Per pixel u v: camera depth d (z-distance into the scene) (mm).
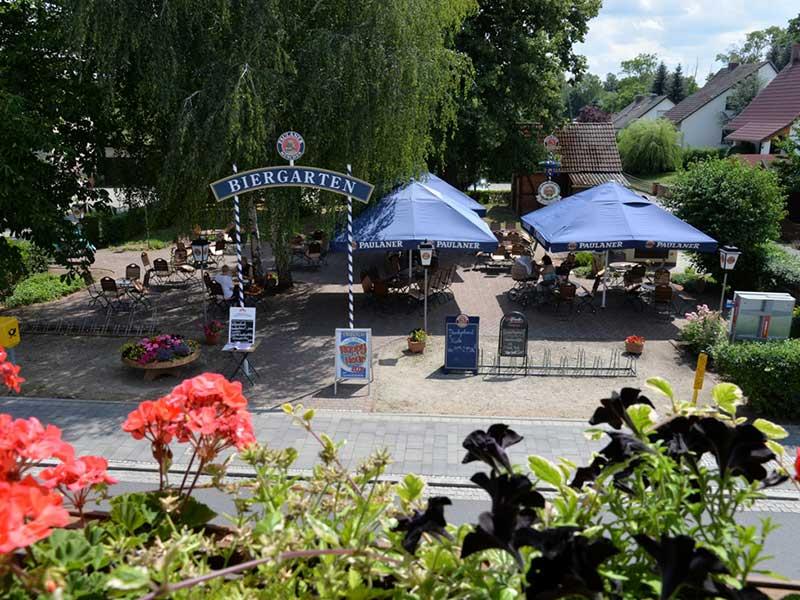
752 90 57969
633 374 12539
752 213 17844
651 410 2252
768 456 1929
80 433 9844
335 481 2410
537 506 1879
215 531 2395
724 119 59719
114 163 16156
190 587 1827
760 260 18141
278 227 15711
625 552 1966
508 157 30984
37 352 13547
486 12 27906
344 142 14820
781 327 13086
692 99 64500
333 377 12305
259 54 13508
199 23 13680
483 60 27484
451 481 8539
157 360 12055
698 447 2115
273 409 10805
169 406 2363
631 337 13781
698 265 19031
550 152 31859
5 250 14688
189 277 20250
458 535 2047
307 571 2113
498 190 43344
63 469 2098
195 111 13578
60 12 13680
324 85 13945
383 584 2148
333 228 15750
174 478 8531
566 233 15586
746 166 18656
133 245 25828
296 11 14750
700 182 18562
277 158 14602
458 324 12453
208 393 2422
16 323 11883
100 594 1811
